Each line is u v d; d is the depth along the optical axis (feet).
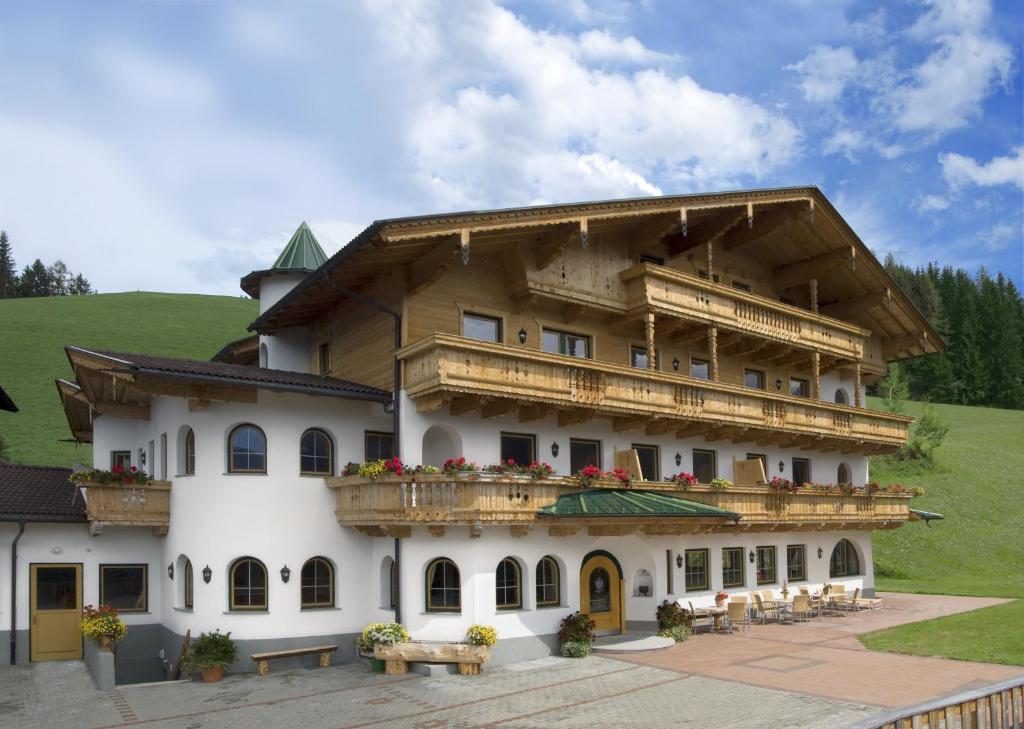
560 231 74.79
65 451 183.01
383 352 73.67
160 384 65.77
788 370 108.78
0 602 70.79
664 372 82.43
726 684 57.31
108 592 75.05
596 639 75.15
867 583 110.63
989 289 359.05
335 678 63.46
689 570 85.05
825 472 109.29
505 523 65.62
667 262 94.43
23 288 507.30
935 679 57.47
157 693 59.77
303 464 71.87
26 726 51.16
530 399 69.72
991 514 175.94
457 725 48.70
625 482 75.61
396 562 68.64
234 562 68.59
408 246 66.44
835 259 103.86
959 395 330.13
